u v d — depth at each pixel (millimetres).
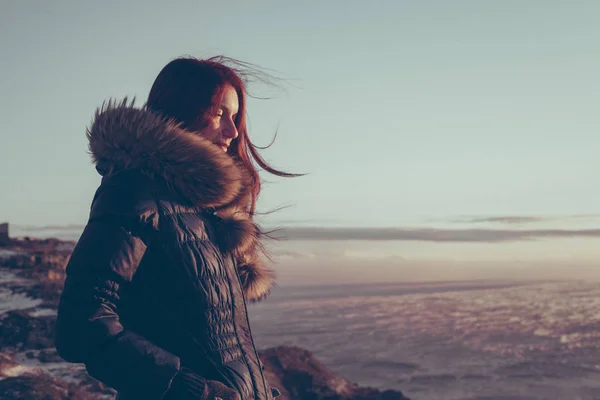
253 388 1496
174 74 1668
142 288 1432
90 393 13969
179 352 1426
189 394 1327
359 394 19000
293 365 20000
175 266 1442
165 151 1453
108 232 1362
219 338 1479
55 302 26438
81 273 1327
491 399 133625
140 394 1291
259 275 1799
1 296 27438
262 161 1970
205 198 1531
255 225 1858
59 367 16844
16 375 12336
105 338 1287
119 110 1498
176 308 1438
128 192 1414
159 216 1444
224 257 1617
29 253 36781
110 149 1473
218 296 1500
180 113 1644
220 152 1569
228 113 1719
